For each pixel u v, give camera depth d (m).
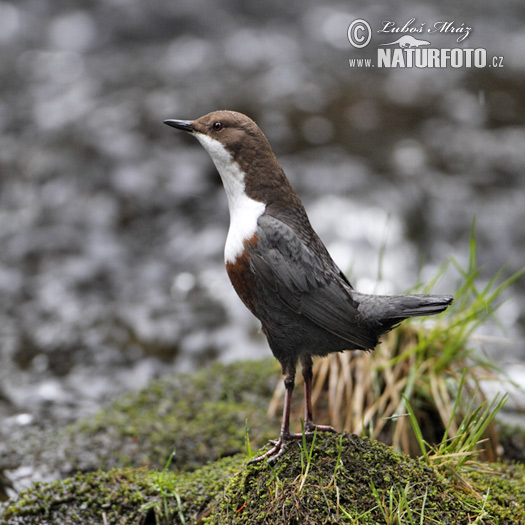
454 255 11.99
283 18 22.34
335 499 4.72
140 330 10.71
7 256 12.20
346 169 13.20
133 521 5.69
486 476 5.88
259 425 7.35
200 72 17.83
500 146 14.22
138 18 21.45
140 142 13.89
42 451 7.23
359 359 7.52
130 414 7.77
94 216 12.72
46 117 15.51
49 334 10.56
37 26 21.48
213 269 11.86
